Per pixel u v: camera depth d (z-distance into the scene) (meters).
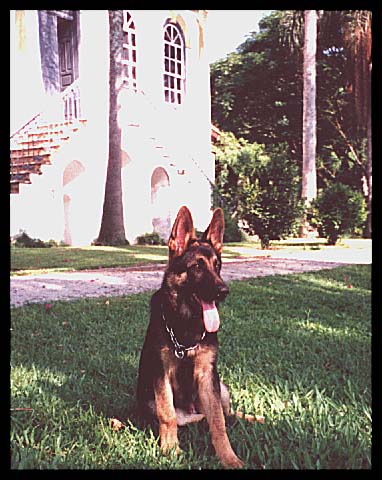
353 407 4.21
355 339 6.46
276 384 4.76
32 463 3.32
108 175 18.02
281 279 11.33
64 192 19.33
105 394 4.51
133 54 21.88
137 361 5.59
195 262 3.68
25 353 5.88
